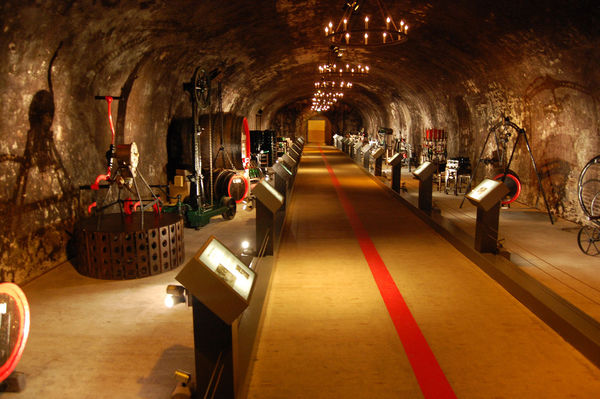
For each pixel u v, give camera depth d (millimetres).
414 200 10539
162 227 5812
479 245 6082
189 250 6957
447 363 3551
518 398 3088
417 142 20984
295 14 9508
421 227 8453
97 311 4656
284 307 4699
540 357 3658
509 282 5070
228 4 8039
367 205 10859
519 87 10438
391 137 26969
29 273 5570
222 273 2609
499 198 5840
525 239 7781
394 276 5668
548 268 6188
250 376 3340
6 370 3109
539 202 10484
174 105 10516
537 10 7117
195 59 10266
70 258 6484
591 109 8195
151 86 9000
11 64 5086
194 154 8633
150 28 7320
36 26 5074
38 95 5715
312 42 12656
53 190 6102
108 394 3203
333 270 5910
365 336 4023
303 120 40938
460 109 14680
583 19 6672
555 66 8516
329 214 9711
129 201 6449
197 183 8602
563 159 9398
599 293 5273
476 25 8852
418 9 8953
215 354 2582
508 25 8195
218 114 10961
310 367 3492
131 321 4410
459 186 13617
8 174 5238
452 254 6648
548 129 9898
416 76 15945
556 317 4109
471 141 14422
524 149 11102
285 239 7547
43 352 3801
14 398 3158
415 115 20891
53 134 6109
